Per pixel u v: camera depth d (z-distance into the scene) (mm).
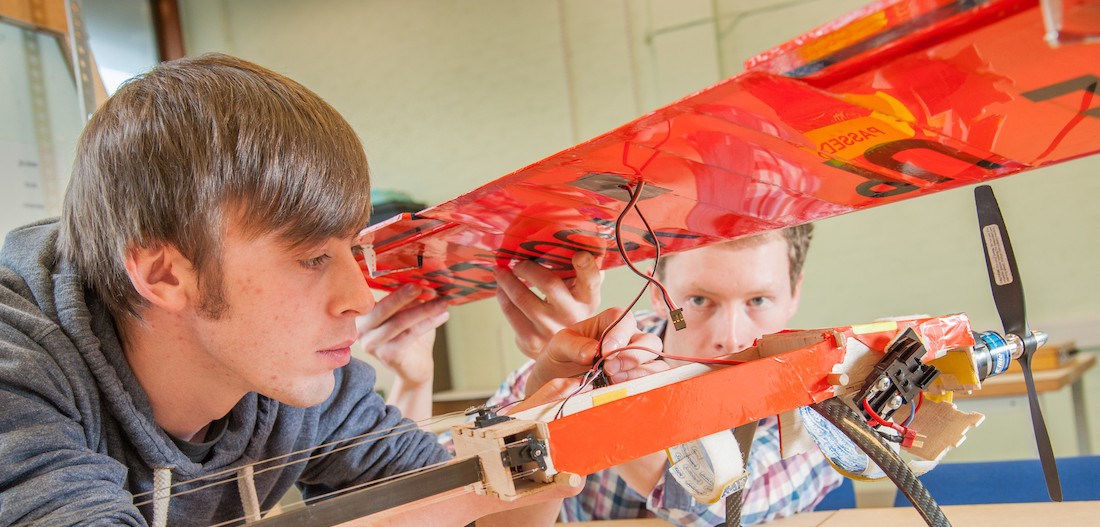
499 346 3957
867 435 674
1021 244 3189
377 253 856
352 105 4336
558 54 3883
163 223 621
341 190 652
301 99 676
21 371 636
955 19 385
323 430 988
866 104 486
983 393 2324
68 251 724
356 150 693
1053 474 786
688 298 1325
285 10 4398
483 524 952
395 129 4246
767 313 1310
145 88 664
